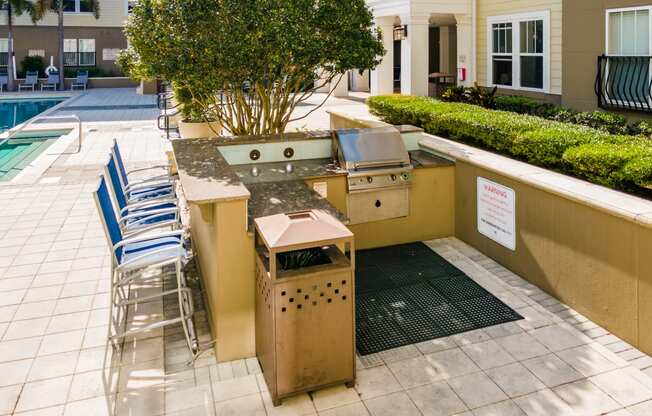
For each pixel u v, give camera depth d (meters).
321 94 19.55
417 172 5.91
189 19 5.62
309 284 3.32
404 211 5.91
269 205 4.34
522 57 10.36
